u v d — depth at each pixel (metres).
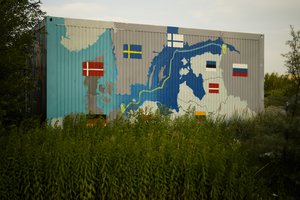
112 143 6.41
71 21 10.28
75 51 10.31
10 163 5.72
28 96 11.61
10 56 8.64
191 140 7.26
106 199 5.89
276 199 6.14
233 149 6.65
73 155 5.82
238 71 12.53
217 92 12.11
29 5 9.70
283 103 6.40
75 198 5.73
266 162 6.32
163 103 11.25
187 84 11.62
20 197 5.68
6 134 7.66
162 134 7.89
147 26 11.12
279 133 6.13
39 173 5.67
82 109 10.34
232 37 12.44
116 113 10.70
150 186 5.98
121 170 5.88
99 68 10.56
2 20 8.87
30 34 9.64
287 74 6.22
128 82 10.86
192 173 6.09
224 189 6.10
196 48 11.80
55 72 10.08
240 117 12.19
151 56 11.15
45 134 7.09
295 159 5.90
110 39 10.70
